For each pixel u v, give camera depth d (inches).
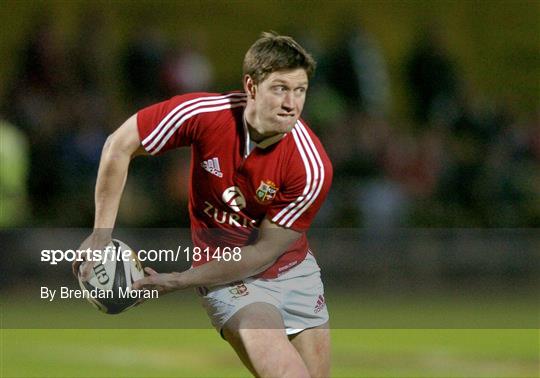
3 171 1541.6
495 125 1879.9
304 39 1798.7
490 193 1829.5
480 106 1950.1
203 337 1307.8
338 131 1756.9
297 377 663.8
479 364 1134.4
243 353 697.6
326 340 759.1
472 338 1314.0
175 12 2054.6
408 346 1257.4
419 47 1884.8
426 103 1877.5
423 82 1873.8
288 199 705.0
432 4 2144.4
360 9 2113.7
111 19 2011.6
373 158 1765.5
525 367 1120.8
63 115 1707.7
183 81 1780.3
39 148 1663.4
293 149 698.2
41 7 1982.0
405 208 1784.0
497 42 2165.4
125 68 1775.3
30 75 1734.7
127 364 1120.2
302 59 664.4
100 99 1787.6
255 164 696.4
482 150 1854.1
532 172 1868.8
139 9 2028.8
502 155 1859.0
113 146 704.4
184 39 1980.8
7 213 1565.0
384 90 1899.6
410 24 2134.6
